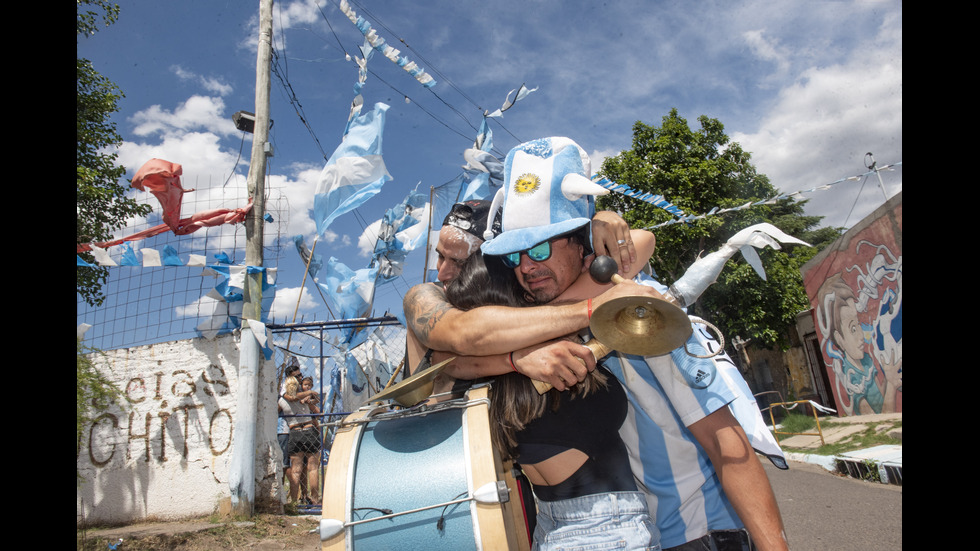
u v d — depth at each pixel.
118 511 5.89
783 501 6.16
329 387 8.66
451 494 1.33
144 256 5.98
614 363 1.69
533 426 1.54
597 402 1.57
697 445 1.67
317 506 6.48
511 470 1.71
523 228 1.60
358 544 1.33
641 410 1.69
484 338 1.47
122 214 8.90
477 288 1.67
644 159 16.25
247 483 5.87
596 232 1.63
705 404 1.54
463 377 1.65
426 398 1.60
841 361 13.41
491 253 1.60
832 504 5.73
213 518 5.79
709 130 16.22
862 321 12.31
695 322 1.55
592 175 1.81
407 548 1.31
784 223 26.59
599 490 1.50
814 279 14.40
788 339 17.66
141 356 6.25
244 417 6.01
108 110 9.18
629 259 1.65
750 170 16.16
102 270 8.26
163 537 4.99
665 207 2.07
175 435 6.09
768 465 9.05
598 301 1.36
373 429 1.55
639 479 1.69
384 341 7.28
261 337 6.21
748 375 19.94
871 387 12.21
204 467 6.04
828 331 13.91
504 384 1.56
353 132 6.59
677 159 15.83
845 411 13.50
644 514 1.50
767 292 16.88
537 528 1.64
